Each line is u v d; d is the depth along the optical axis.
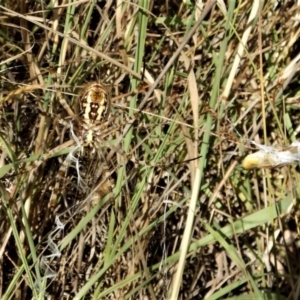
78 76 0.67
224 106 0.66
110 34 0.68
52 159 0.68
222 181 0.67
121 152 0.66
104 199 0.66
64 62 0.67
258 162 0.61
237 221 0.66
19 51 0.68
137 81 0.67
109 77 0.68
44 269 0.68
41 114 0.66
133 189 0.68
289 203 0.67
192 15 0.66
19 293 0.68
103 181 0.66
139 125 0.67
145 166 0.67
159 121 0.67
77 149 0.66
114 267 0.68
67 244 0.67
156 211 0.67
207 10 0.64
